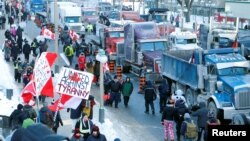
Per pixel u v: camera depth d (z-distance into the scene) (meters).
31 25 70.50
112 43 42.12
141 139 22.44
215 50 26.81
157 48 37.94
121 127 24.36
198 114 21.20
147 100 26.89
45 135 12.42
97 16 69.75
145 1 98.56
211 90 25.61
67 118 24.75
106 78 29.30
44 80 19.55
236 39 41.88
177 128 21.55
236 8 71.44
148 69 35.22
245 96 24.20
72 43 46.03
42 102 26.48
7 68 38.69
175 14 83.94
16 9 75.06
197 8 88.75
